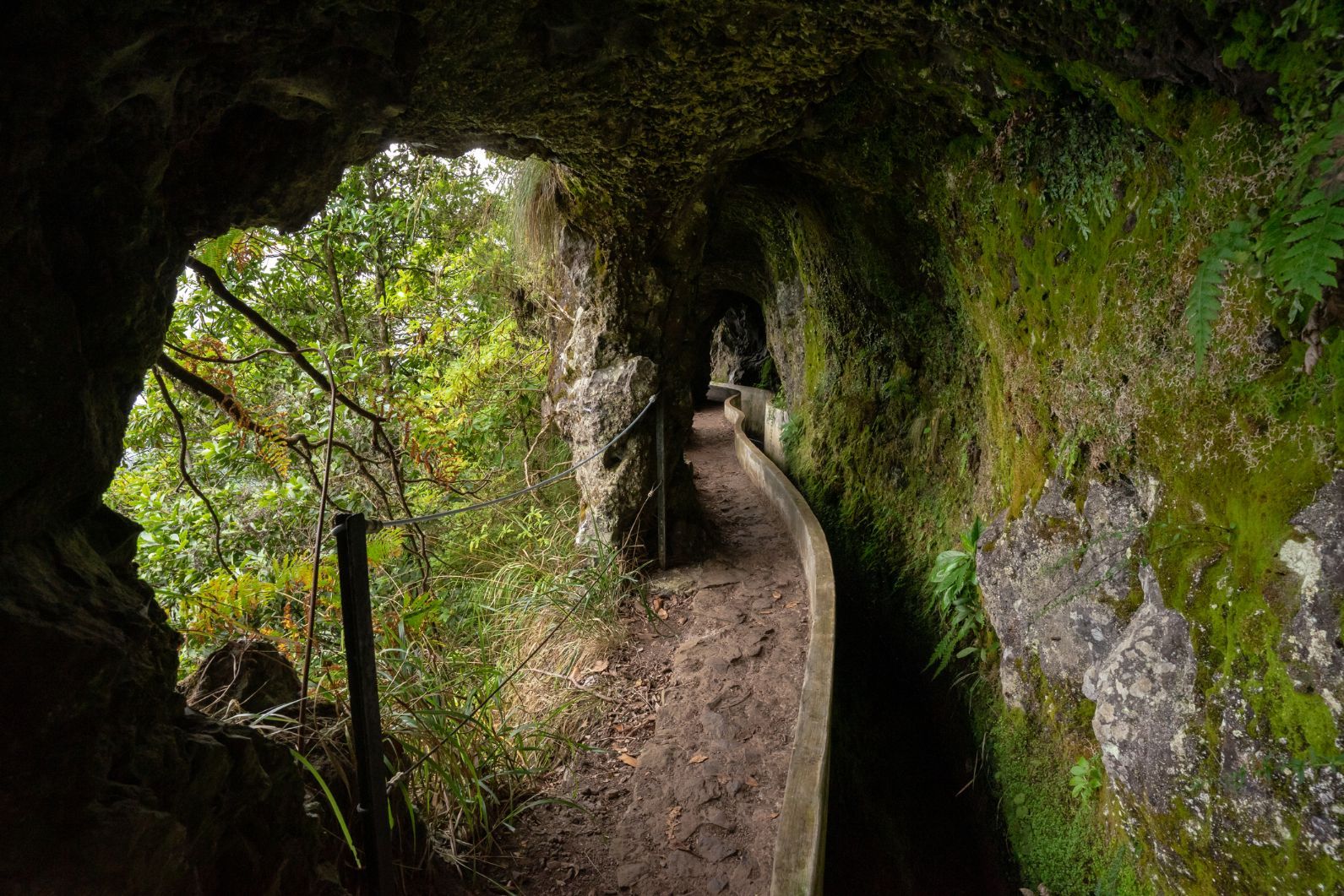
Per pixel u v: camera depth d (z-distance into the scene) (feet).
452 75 9.87
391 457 10.16
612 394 19.02
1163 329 9.26
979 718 14.38
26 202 4.55
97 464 5.15
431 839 9.04
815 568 17.13
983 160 13.56
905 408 20.85
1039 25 9.07
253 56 6.21
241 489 17.39
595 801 11.11
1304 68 6.45
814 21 10.66
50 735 4.20
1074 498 11.32
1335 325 6.91
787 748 12.31
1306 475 7.22
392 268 25.31
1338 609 6.73
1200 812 8.00
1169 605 8.75
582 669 14.76
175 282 6.64
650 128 13.92
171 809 5.04
